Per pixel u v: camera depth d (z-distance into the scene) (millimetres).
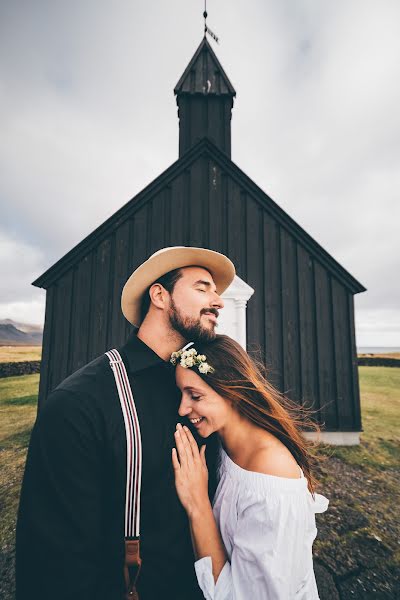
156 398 1062
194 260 1183
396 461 4199
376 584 2111
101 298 4688
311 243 4910
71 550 839
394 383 11523
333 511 3010
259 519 853
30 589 829
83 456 897
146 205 4898
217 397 1026
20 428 5906
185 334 1107
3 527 2748
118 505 929
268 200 4969
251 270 4887
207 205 4969
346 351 4812
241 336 4539
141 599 939
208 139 5047
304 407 4680
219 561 931
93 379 1013
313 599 937
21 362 14000
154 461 968
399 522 2838
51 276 4633
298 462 1074
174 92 5730
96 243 4742
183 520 1021
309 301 4871
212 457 1199
